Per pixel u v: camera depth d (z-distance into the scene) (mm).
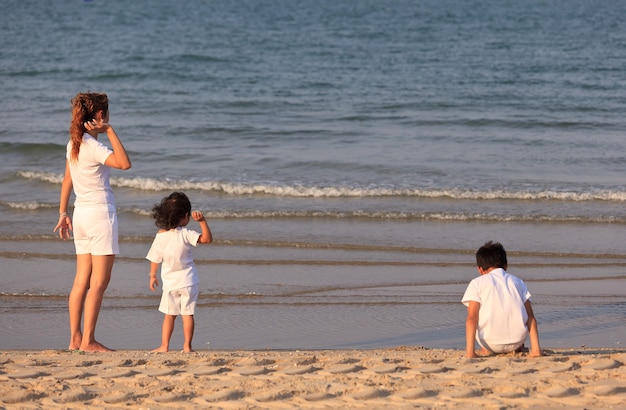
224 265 13766
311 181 20578
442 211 17562
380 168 22156
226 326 10594
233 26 82812
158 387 6242
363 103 35906
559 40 66688
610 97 37500
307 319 10898
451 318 10922
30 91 38750
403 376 6496
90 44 61969
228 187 19609
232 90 40188
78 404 5844
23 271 13289
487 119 30984
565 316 10898
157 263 8633
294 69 48688
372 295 12078
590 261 14055
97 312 8484
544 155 24156
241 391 6066
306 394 5984
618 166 22500
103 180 8336
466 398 5863
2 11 105688
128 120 30953
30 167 22609
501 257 7672
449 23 86938
